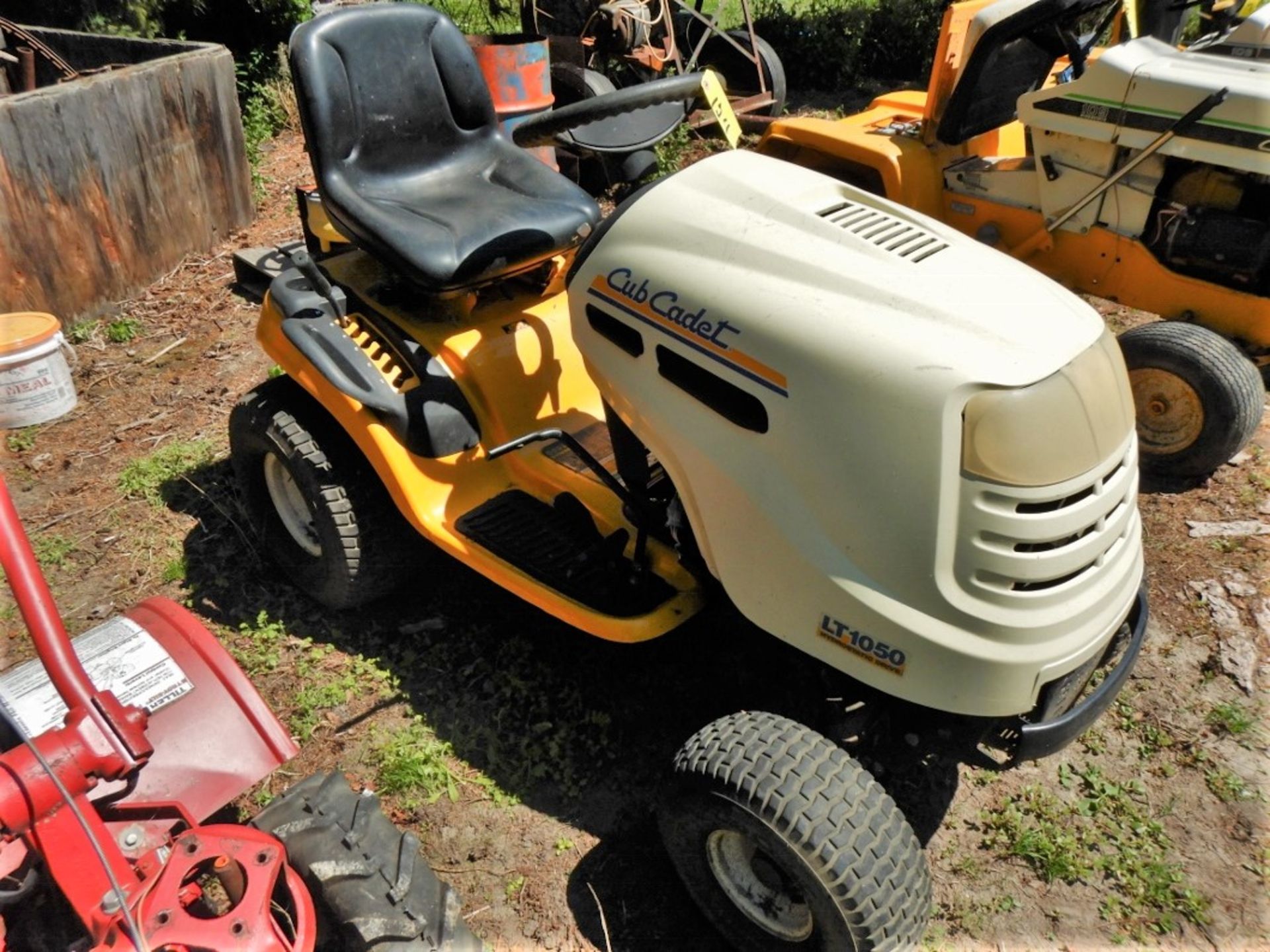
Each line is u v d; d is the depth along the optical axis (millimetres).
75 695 1759
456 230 2869
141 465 4008
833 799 1988
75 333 5004
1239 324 4047
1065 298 2125
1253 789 2787
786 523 2051
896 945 2000
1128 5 4496
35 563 1765
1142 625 2371
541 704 2977
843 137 4754
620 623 2475
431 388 2836
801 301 2021
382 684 3074
